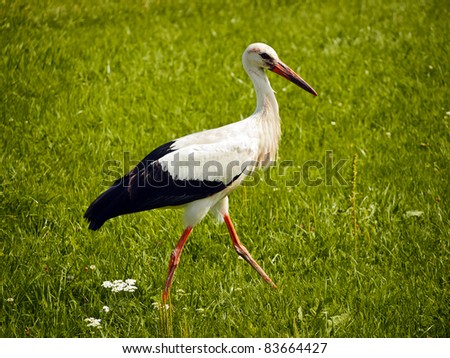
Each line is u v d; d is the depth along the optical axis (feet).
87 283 29.71
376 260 31.96
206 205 30.32
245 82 52.75
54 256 31.81
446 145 41.96
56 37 58.23
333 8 69.36
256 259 32.53
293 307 28.12
